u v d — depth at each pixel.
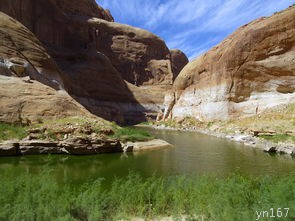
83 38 90.25
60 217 5.26
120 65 105.19
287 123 26.02
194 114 51.84
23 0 68.62
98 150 18.83
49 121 21.66
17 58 27.47
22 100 22.33
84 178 11.88
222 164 15.67
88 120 23.22
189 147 23.23
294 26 35.16
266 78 38.00
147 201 7.07
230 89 42.16
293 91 34.94
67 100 26.28
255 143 23.88
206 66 50.75
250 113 38.41
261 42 38.28
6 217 5.02
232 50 42.25
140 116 80.94
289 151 19.06
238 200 6.15
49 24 77.19
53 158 16.56
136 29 113.12
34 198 5.80
